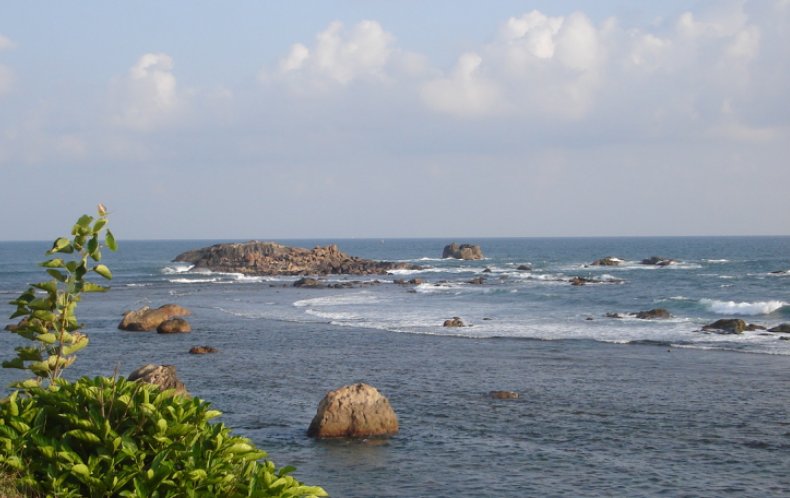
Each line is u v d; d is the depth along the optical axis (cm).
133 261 15175
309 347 3447
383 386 2470
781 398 2261
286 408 2128
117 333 4069
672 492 1427
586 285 6962
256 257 11562
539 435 1836
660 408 2131
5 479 630
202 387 2455
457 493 1414
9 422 693
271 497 616
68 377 2606
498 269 10656
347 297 6450
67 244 789
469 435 1831
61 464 630
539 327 4116
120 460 630
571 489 1441
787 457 1656
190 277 10069
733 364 2888
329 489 1433
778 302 4631
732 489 1446
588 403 2197
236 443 667
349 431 1817
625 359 3023
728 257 14288
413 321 4503
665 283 6981
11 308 5503
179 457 632
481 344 3509
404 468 1565
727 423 1959
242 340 3719
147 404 667
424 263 12925
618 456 1662
